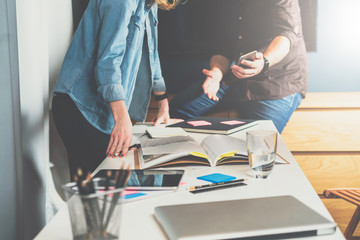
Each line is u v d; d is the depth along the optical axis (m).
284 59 2.30
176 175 0.98
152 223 0.70
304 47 2.29
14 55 1.63
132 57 1.57
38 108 1.79
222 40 2.31
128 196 0.83
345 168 2.34
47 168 1.99
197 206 0.73
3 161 1.57
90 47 1.57
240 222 0.64
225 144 1.18
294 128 2.35
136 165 1.10
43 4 1.89
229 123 1.76
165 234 0.66
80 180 0.58
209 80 2.34
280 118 2.35
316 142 2.35
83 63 1.59
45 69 1.95
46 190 1.89
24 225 1.72
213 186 0.89
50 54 2.12
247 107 2.35
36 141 1.80
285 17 2.26
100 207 0.57
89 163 1.64
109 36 1.41
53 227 0.69
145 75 1.87
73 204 0.57
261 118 2.35
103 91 1.38
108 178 0.60
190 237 0.59
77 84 1.59
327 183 2.36
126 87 1.60
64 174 2.20
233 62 2.32
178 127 1.68
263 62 2.30
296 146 2.36
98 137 1.64
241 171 1.04
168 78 2.36
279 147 1.32
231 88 2.34
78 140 1.62
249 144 0.96
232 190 0.87
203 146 1.25
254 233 0.61
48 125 2.00
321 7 2.25
